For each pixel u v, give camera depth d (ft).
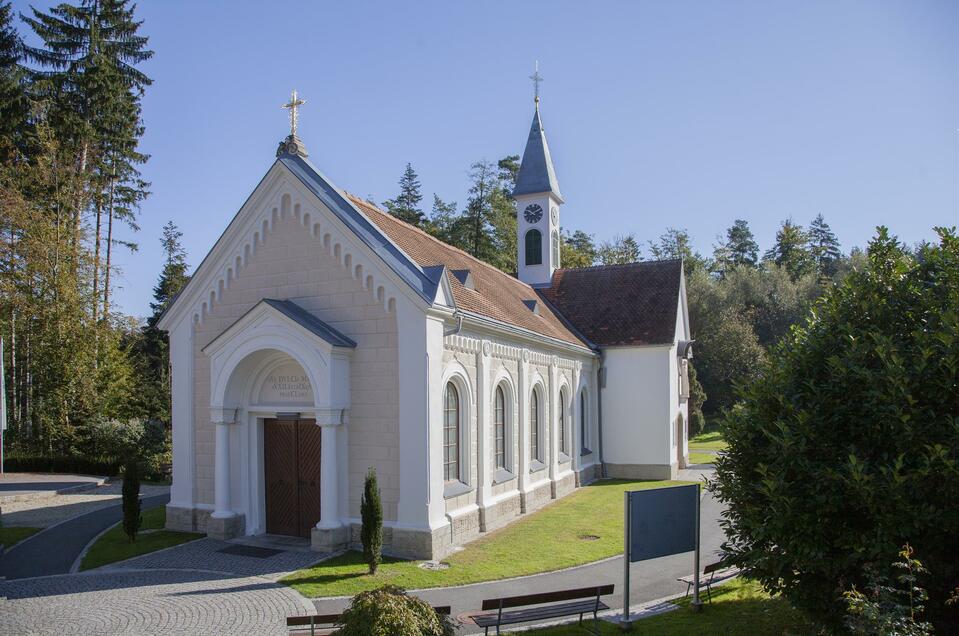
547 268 118.73
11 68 119.34
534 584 45.50
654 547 37.19
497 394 68.44
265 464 59.21
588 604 35.94
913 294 31.81
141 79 132.67
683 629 35.32
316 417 52.47
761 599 40.47
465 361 59.36
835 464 29.66
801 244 301.43
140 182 141.69
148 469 109.29
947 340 27.27
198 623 36.42
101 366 123.24
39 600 40.83
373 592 27.22
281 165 57.93
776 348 36.01
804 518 28.73
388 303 53.01
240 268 59.88
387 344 53.06
